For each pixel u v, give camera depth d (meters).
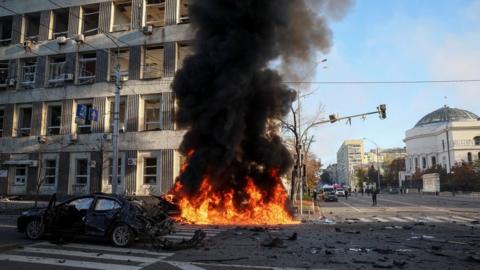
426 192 85.38
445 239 13.10
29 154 31.80
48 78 32.50
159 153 28.69
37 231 11.48
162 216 11.77
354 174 144.75
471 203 41.97
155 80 29.39
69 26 32.25
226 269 8.20
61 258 9.05
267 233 14.25
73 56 31.73
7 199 30.44
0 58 33.94
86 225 11.00
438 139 120.12
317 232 14.89
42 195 30.88
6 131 32.91
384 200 52.47
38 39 33.25
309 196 52.00
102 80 30.64
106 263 8.59
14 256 9.20
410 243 12.12
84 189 29.80
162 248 10.49
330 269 8.31
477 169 75.31
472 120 116.00
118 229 10.73
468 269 8.45
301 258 9.45
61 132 31.19
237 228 15.70
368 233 14.70
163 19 31.94
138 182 28.69
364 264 8.84
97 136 30.06
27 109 33.53
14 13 34.06
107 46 30.86
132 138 29.19
